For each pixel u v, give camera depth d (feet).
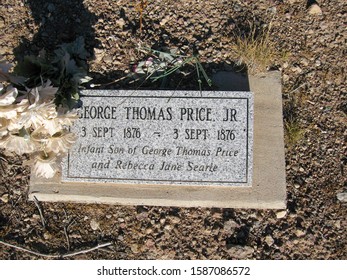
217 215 4.82
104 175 4.72
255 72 4.91
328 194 4.82
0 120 4.15
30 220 4.87
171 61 4.92
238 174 4.67
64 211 4.88
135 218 4.85
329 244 4.77
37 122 4.25
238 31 4.97
